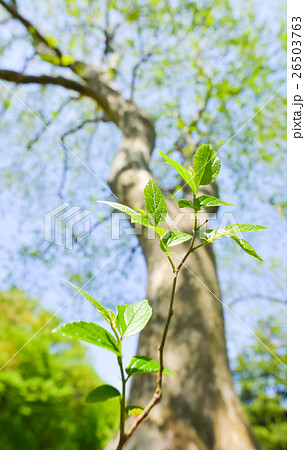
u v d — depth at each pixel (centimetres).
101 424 260
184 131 398
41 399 248
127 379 35
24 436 236
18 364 258
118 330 37
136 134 300
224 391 141
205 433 126
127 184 245
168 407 132
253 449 126
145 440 124
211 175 40
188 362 146
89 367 275
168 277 180
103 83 380
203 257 197
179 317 162
